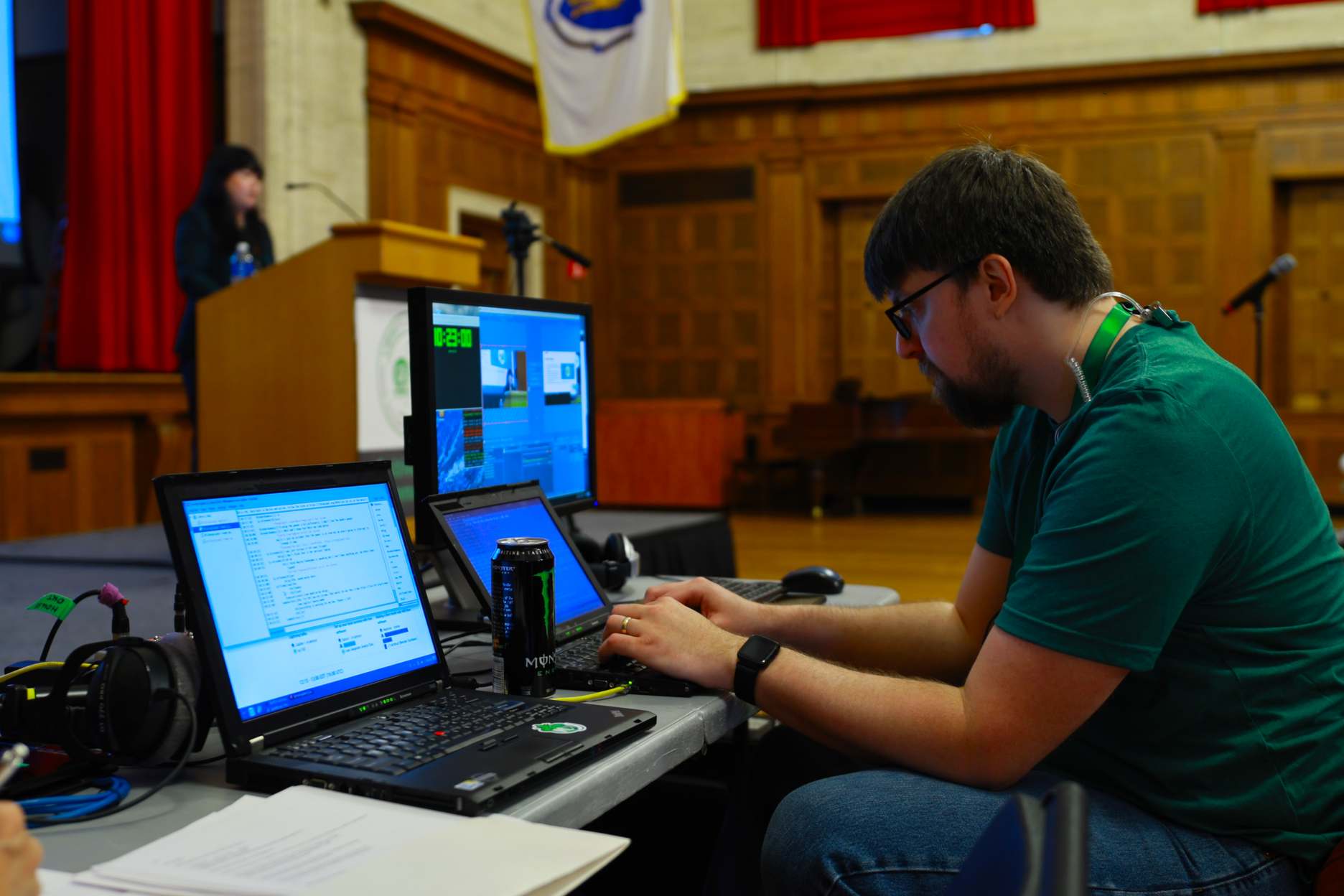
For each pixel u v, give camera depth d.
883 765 1.27
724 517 3.15
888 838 1.11
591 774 0.99
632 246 10.27
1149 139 9.05
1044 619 1.12
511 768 0.95
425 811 0.89
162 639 1.04
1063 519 1.14
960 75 9.23
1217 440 1.13
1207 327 9.02
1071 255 1.24
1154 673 1.17
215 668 1.00
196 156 6.34
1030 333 1.25
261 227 4.02
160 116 6.13
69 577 2.38
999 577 1.56
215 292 3.39
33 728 1.00
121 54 5.95
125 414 5.89
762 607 1.55
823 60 9.64
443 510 1.50
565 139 5.49
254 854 0.81
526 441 1.84
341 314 2.99
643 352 10.31
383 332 3.10
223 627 1.03
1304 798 1.13
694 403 9.40
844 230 9.96
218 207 3.87
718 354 10.12
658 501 9.51
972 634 1.57
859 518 9.09
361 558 1.21
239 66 6.67
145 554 2.73
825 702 1.20
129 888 0.77
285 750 1.01
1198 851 1.11
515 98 9.16
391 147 7.69
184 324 3.70
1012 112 9.32
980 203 1.24
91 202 5.89
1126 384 1.17
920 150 9.55
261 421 3.06
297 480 1.17
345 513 1.22
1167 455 1.11
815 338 9.95
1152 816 1.16
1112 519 1.10
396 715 1.12
